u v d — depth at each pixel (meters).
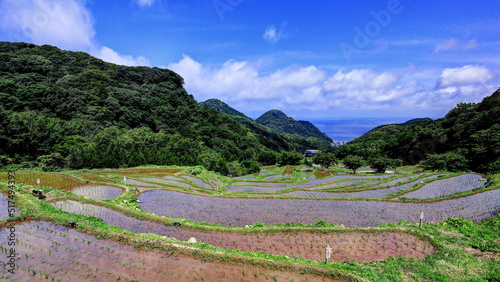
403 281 10.68
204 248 12.93
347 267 11.57
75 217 17.56
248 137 157.00
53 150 54.69
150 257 12.01
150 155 63.94
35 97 73.75
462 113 96.56
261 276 10.62
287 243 15.39
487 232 16.84
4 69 86.81
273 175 67.44
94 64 125.06
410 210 24.06
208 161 85.62
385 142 138.88
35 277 10.16
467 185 35.62
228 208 24.77
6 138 49.38
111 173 45.25
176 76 167.38
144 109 106.75
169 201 26.91
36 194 22.67
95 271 10.72
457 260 12.97
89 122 73.44
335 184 44.62
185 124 124.88
